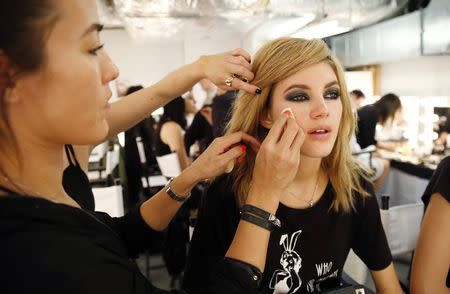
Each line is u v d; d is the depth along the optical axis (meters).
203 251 0.82
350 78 2.80
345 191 0.84
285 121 0.52
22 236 0.31
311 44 0.75
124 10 3.16
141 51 5.65
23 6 0.30
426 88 2.54
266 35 3.58
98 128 0.37
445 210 0.73
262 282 0.80
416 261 0.77
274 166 0.50
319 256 0.83
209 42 5.38
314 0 2.35
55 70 0.32
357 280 1.19
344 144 0.84
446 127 2.36
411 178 2.36
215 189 0.84
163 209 0.72
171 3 3.02
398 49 2.31
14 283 0.30
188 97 4.33
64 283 0.32
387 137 2.74
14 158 0.36
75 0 0.33
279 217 0.78
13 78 0.32
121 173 2.25
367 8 2.26
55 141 0.37
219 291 0.46
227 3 2.94
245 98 0.84
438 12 2.00
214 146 0.71
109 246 0.38
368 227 0.90
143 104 0.83
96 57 0.37
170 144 2.44
